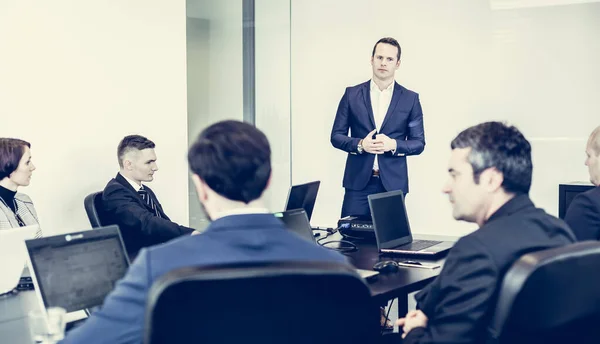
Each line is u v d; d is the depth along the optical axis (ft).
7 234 8.02
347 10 22.20
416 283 8.54
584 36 19.06
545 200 19.80
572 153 19.39
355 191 16.05
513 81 20.02
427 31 21.04
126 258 7.52
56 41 13.98
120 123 15.37
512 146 6.10
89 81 14.67
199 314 4.12
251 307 4.19
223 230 4.80
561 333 5.28
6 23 13.08
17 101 13.29
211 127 5.07
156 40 16.16
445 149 21.06
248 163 4.86
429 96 21.16
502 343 5.28
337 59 22.48
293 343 4.35
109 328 4.61
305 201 12.00
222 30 18.07
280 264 4.26
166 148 16.47
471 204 6.23
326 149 22.84
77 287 6.88
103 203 12.59
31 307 7.71
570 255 5.09
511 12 19.88
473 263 5.67
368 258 10.23
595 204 9.12
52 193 13.98
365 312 4.44
